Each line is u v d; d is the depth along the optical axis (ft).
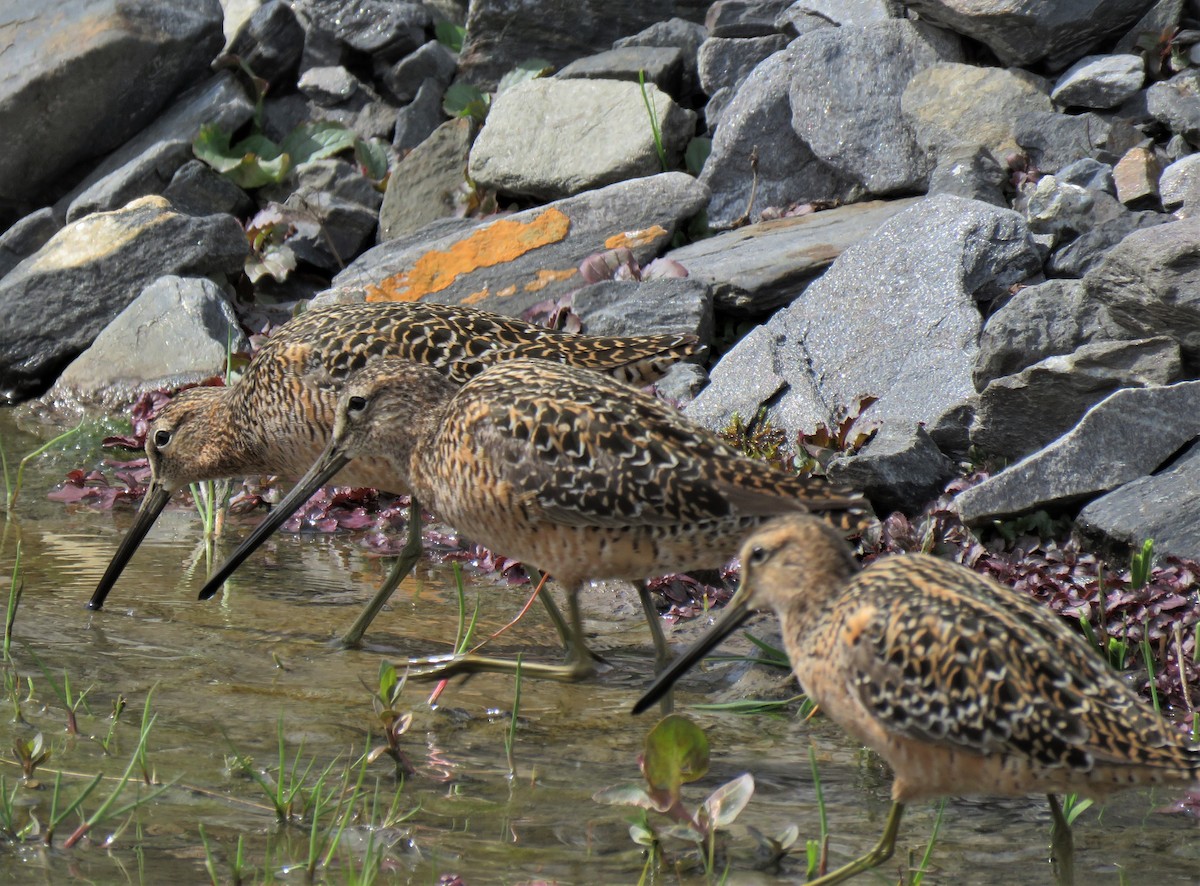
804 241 49.52
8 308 55.62
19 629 34.76
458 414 31.99
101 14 61.82
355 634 34.91
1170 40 51.11
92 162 63.57
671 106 56.90
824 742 30.19
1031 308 40.60
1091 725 21.83
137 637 34.73
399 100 63.46
